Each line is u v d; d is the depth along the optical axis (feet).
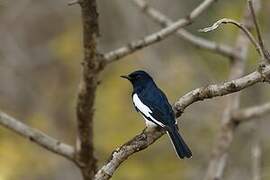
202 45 38.83
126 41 58.13
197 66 54.03
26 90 59.57
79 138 32.01
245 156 53.01
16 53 60.64
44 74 61.26
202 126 52.70
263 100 54.80
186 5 59.06
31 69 61.00
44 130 55.21
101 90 53.78
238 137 53.16
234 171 52.49
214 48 39.09
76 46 61.00
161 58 55.72
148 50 54.95
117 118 52.01
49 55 61.87
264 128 53.36
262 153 52.70
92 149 32.24
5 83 59.67
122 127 51.78
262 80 23.11
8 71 60.08
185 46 56.75
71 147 32.42
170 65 54.08
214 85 23.99
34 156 50.34
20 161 49.11
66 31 63.16
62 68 61.26
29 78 60.49
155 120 27.07
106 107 52.42
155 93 29.73
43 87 60.39
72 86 60.08
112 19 60.18
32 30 64.49
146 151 51.24
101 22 60.18
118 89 53.67
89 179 32.63
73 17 63.77
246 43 39.81
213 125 52.24
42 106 58.39
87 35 29.07
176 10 58.39
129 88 54.03
